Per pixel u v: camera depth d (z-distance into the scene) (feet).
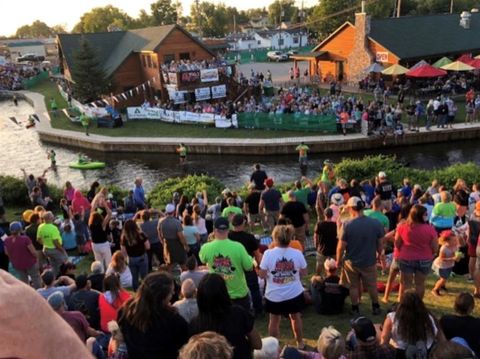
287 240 21.40
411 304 17.39
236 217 26.12
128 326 14.65
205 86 138.82
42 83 239.71
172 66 137.28
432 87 127.85
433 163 92.02
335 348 16.42
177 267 36.52
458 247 32.12
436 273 31.60
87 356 3.28
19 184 68.44
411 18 152.56
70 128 130.82
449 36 147.95
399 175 60.08
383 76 142.92
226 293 14.82
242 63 268.21
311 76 165.78
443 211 34.37
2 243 34.58
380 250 26.02
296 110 113.60
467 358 12.89
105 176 98.07
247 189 62.39
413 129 102.73
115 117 126.82
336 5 270.05
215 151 105.91
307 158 99.30
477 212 29.84
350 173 61.16
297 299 21.99
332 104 113.50
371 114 101.35
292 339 25.50
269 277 21.76
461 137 102.63
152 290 14.38
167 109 130.41
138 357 14.62
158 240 35.83
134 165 104.17
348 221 25.67
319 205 46.24
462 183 44.01
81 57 147.33
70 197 56.39
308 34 346.33
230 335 14.61
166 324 14.37
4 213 61.52
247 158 103.24
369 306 28.40
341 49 157.17
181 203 46.26
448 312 27.43
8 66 280.51
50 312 3.32
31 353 3.12
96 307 23.52
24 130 140.26
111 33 178.29
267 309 22.30
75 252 44.65
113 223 42.29
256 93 143.33
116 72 156.15
